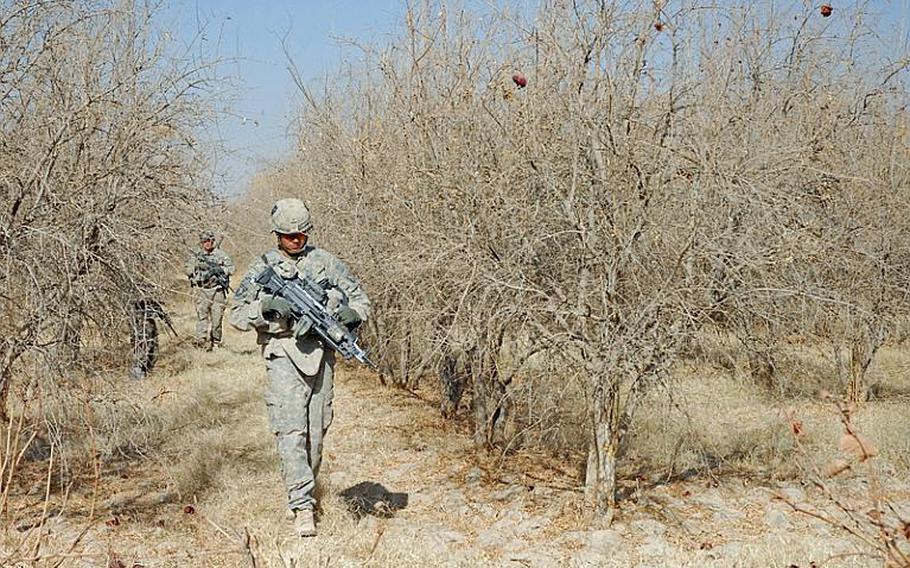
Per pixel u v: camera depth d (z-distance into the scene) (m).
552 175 5.70
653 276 5.48
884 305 8.25
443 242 6.02
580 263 5.59
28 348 5.23
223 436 8.00
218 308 13.48
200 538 5.50
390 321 9.86
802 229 5.70
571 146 5.77
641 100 5.83
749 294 5.39
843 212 7.70
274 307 5.30
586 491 5.98
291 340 5.51
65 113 5.77
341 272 5.82
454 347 6.74
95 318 5.92
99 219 5.73
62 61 6.08
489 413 7.54
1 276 5.32
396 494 6.62
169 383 10.38
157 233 6.64
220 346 13.64
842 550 5.25
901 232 8.24
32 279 5.20
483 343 6.41
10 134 5.77
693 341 5.51
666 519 5.96
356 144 9.38
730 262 5.36
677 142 5.69
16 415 6.77
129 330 6.47
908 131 9.10
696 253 5.31
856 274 8.05
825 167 7.40
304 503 5.52
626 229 5.41
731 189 5.23
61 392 5.49
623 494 6.46
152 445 7.54
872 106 9.02
